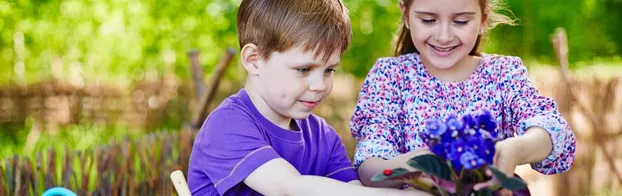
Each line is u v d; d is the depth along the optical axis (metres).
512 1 10.27
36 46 9.04
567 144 1.94
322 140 2.13
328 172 2.13
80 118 8.38
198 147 1.97
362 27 7.85
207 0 8.41
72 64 9.05
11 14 8.84
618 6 11.90
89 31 8.74
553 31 10.57
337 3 1.96
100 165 4.04
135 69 8.95
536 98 2.04
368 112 2.15
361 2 7.61
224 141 1.89
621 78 5.75
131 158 4.18
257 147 1.86
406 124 2.13
